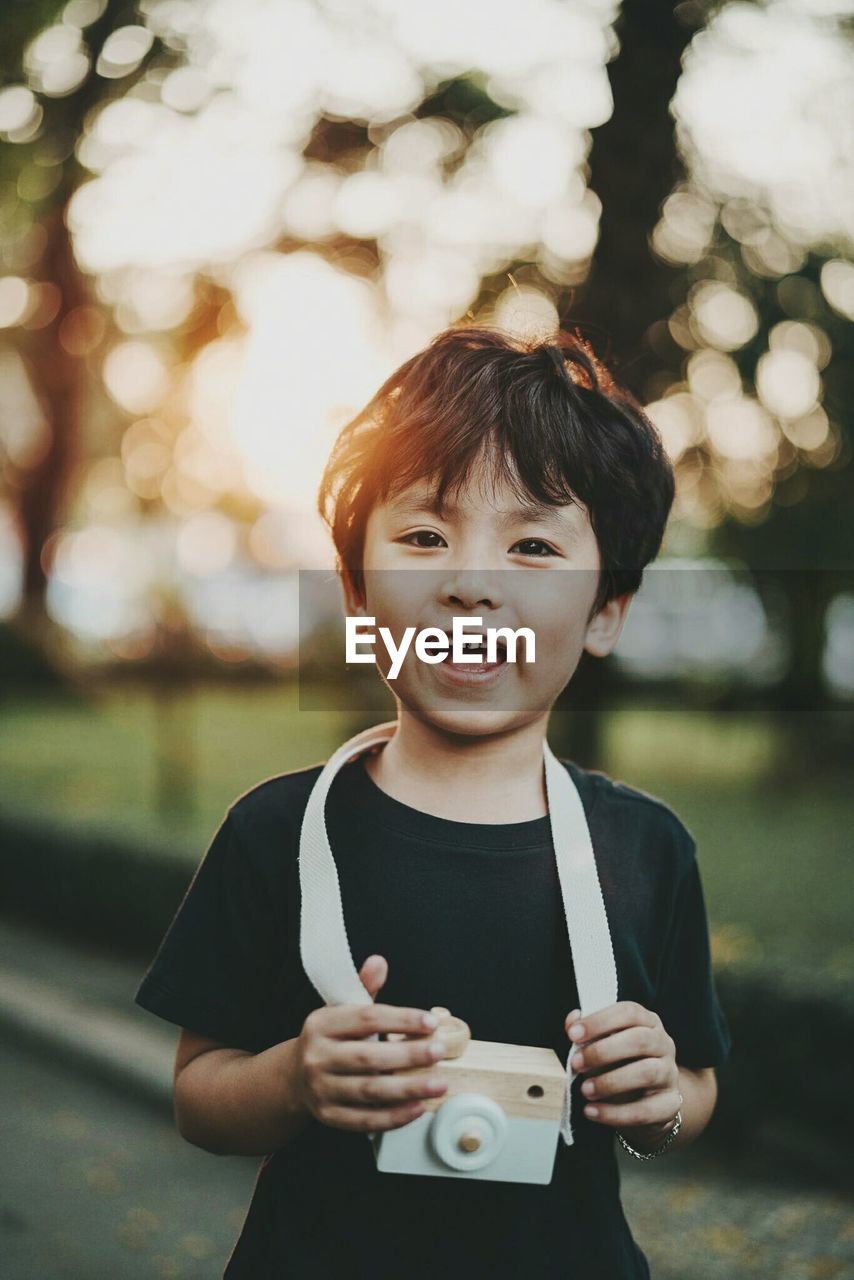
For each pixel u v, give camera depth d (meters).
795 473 9.24
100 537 21.61
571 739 6.50
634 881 1.19
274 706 17.88
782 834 9.23
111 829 6.59
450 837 1.12
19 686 17.97
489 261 6.70
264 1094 1.01
